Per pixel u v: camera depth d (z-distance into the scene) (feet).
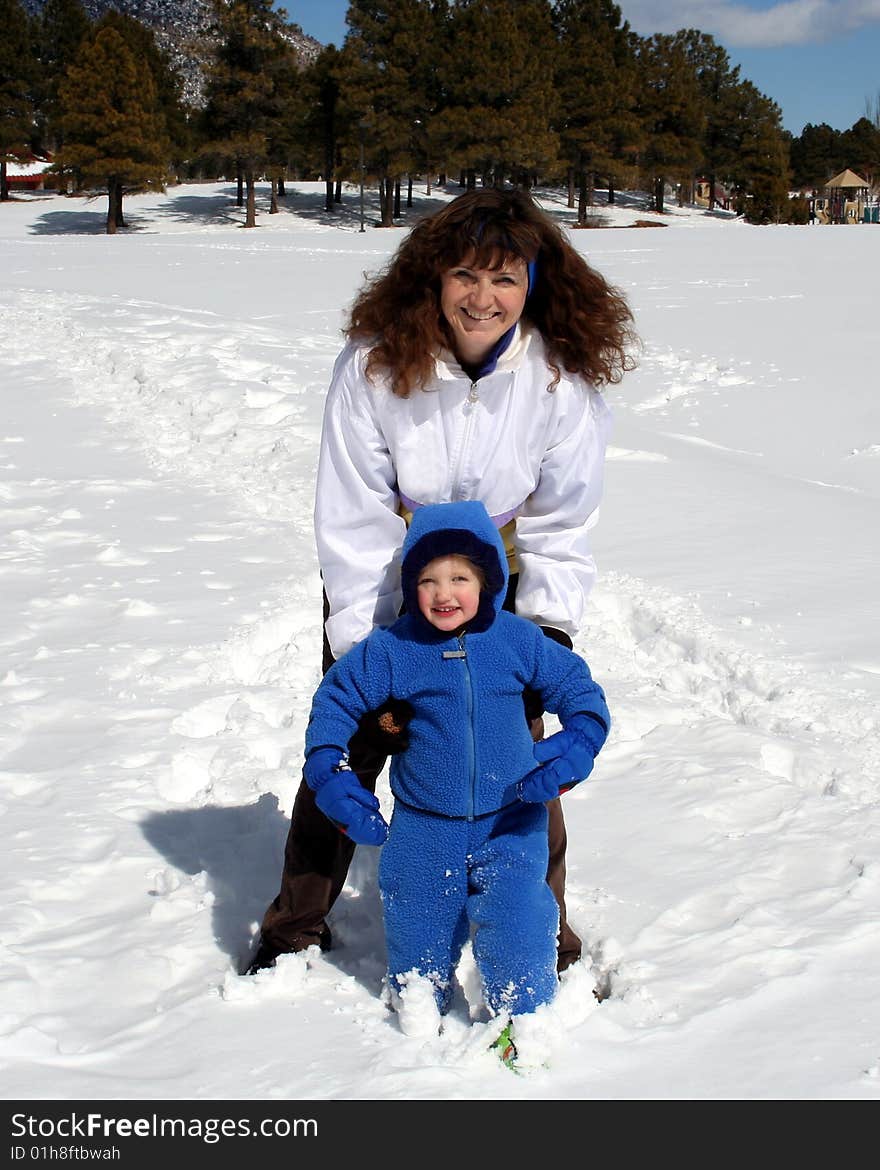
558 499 10.21
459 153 211.82
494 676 9.21
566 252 9.64
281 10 213.46
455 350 9.66
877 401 52.85
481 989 9.62
